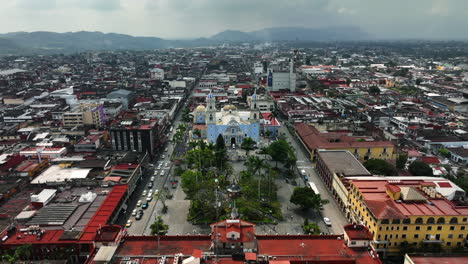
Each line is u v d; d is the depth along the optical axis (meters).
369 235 93.25
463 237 112.19
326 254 90.50
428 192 125.12
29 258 107.81
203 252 90.38
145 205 146.88
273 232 129.00
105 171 164.50
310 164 197.50
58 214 122.38
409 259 92.06
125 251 91.81
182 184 154.38
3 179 153.62
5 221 120.19
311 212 144.38
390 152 191.75
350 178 147.88
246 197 152.75
